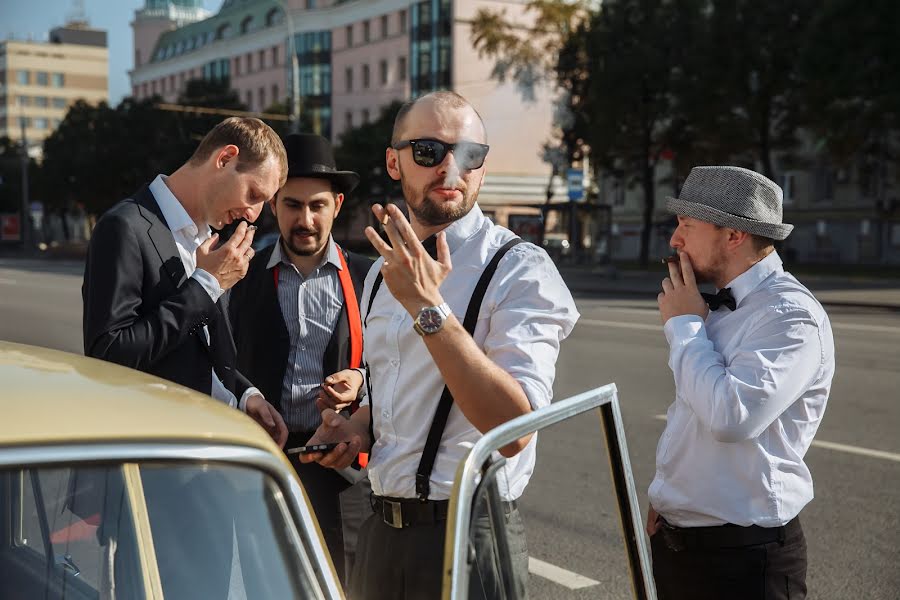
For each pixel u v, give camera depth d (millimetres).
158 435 1447
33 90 130375
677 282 2521
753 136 31422
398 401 2236
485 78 56219
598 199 49969
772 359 2307
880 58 26500
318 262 3482
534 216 34156
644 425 7375
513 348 2092
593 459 6367
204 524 1463
